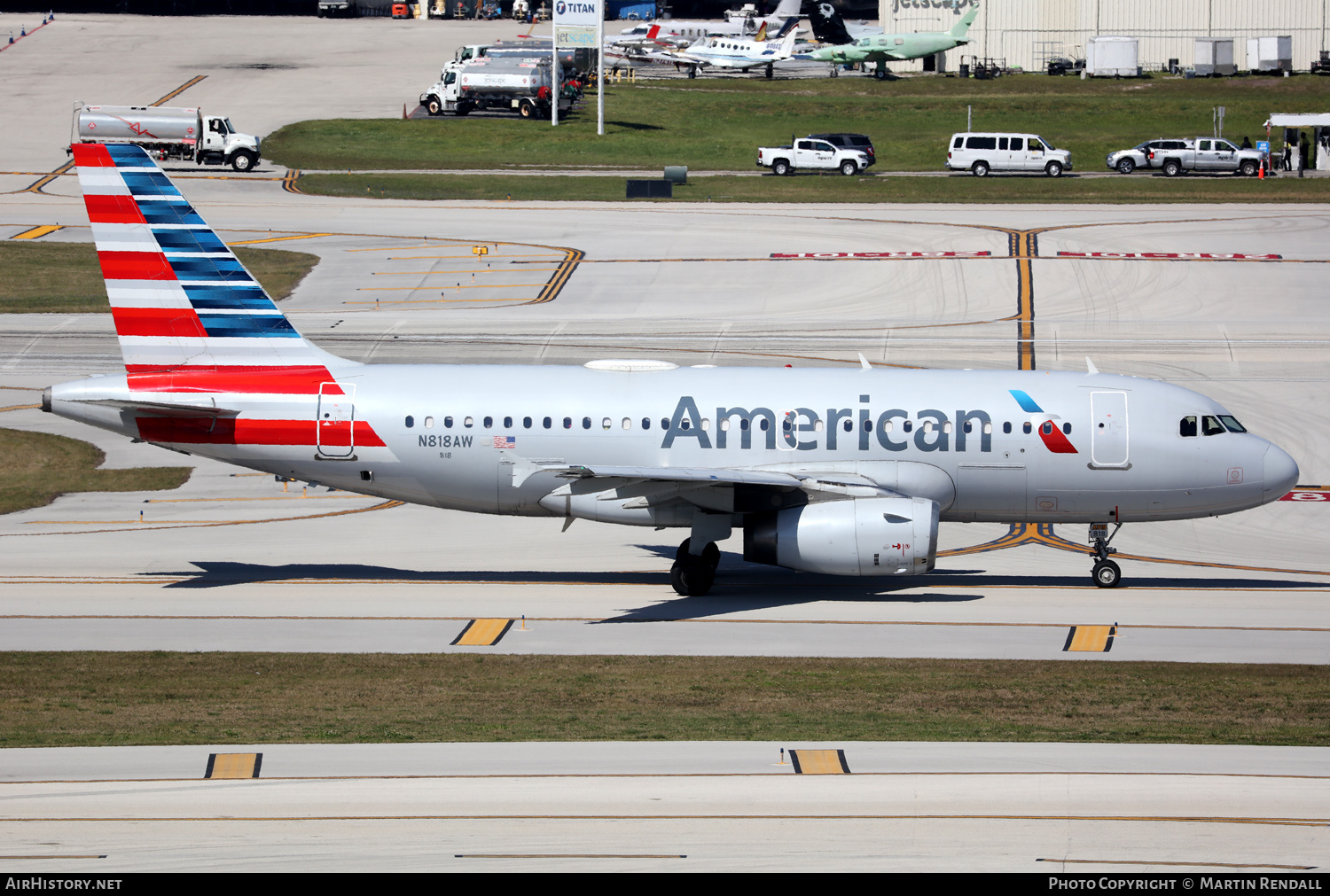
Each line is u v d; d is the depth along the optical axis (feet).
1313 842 249.75
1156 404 468.34
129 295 465.06
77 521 567.59
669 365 484.74
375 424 465.88
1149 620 434.30
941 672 376.07
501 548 535.60
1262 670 379.55
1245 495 468.75
